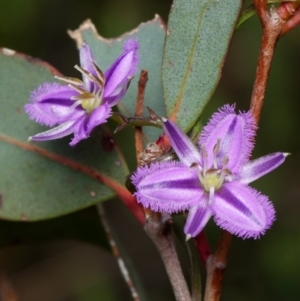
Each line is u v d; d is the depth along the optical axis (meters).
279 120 0.51
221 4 0.28
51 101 0.28
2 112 0.31
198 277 0.28
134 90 0.31
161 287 0.55
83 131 0.27
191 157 0.27
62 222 0.32
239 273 0.50
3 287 0.34
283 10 0.27
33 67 0.31
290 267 0.49
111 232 0.32
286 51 0.52
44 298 0.54
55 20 0.53
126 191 0.30
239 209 0.27
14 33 0.52
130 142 0.50
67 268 0.55
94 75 0.28
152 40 0.31
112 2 0.54
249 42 0.52
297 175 0.51
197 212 0.27
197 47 0.28
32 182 0.30
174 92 0.28
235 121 0.27
